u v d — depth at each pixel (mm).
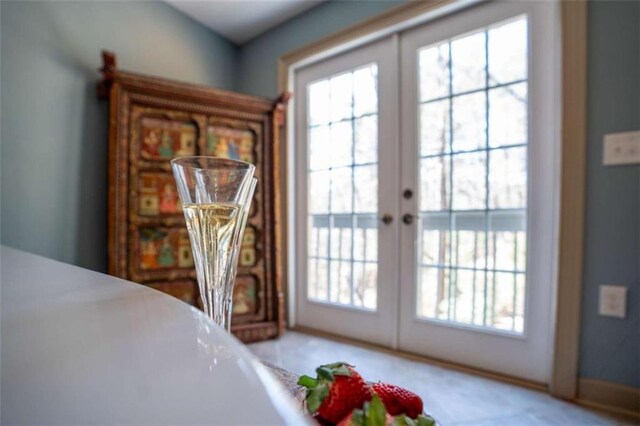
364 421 359
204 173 594
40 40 1951
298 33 2553
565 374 1565
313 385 416
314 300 2584
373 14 2158
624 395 1449
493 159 1851
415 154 2111
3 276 685
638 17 1404
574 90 1518
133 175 2078
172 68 2535
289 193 2656
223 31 2807
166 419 225
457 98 1968
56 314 431
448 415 1454
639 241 1414
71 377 271
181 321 408
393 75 2184
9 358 302
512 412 1476
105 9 2201
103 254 2188
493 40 1841
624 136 1433
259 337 2371
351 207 2400
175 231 2201
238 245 628
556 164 1604
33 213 1936
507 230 1809
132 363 296
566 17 1529
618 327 1461
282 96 2492
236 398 250
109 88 2043
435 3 1927
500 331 1819
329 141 2510
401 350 2164
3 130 1837
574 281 1536
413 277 2121
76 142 2092
